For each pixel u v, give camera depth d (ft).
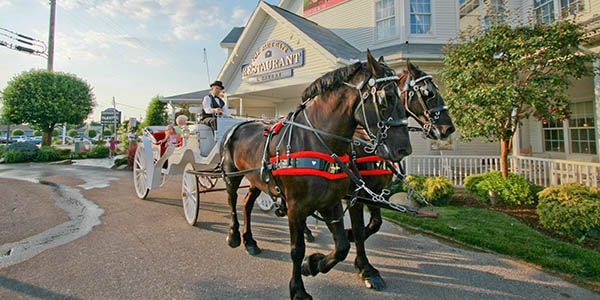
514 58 17.47
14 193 25.30
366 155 11.32
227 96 46.70
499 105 17.66
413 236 14.87
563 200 14.97
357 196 10.02
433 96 10.09
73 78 69.46
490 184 20.76
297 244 8.67
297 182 8.29
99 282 10.02
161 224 16.56
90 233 14.94
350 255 12.51
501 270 11.03
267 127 10.90
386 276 10.62
